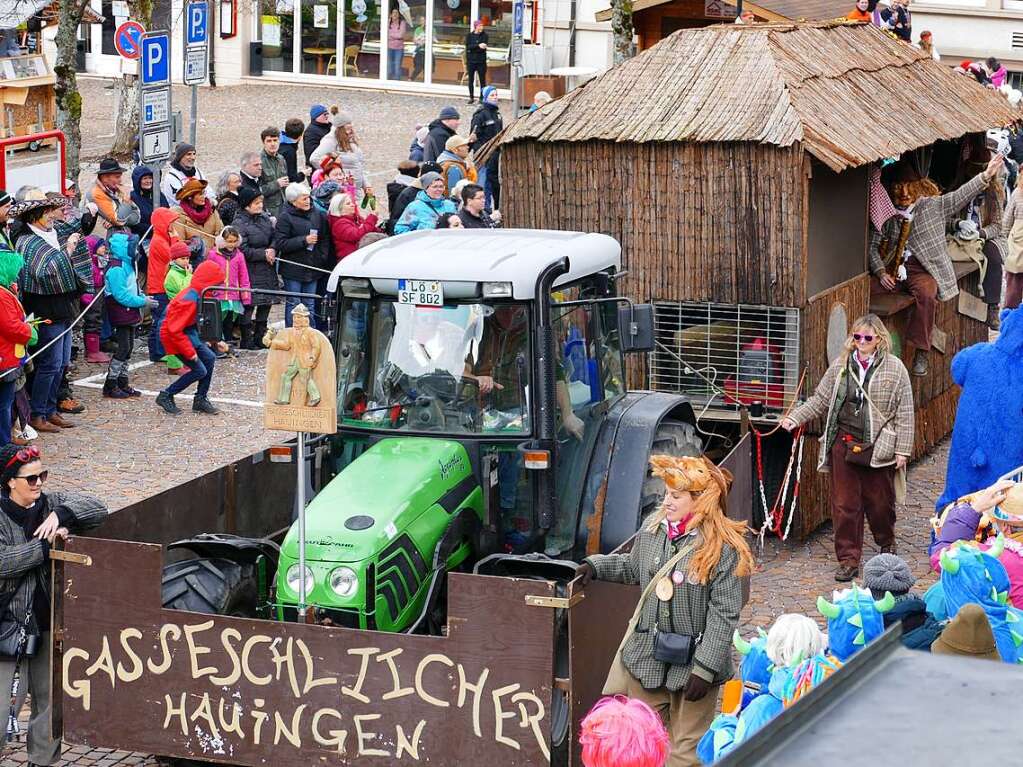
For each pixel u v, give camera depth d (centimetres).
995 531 939
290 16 4231
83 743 863
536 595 773
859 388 1220
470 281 930
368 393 962
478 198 1969
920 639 736
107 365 1905
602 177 1342
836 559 1323
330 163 2320
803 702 253
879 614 745
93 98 4031
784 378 1316
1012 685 258
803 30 1510
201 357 1709
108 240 1745
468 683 789
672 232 1324
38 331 1595
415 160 2662
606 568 834
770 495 1354
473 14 4066
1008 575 848
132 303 1730
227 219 1961
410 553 860
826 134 1288
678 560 805
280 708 823
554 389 941
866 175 1432
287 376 812
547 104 1399
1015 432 1188
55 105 2464
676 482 802
